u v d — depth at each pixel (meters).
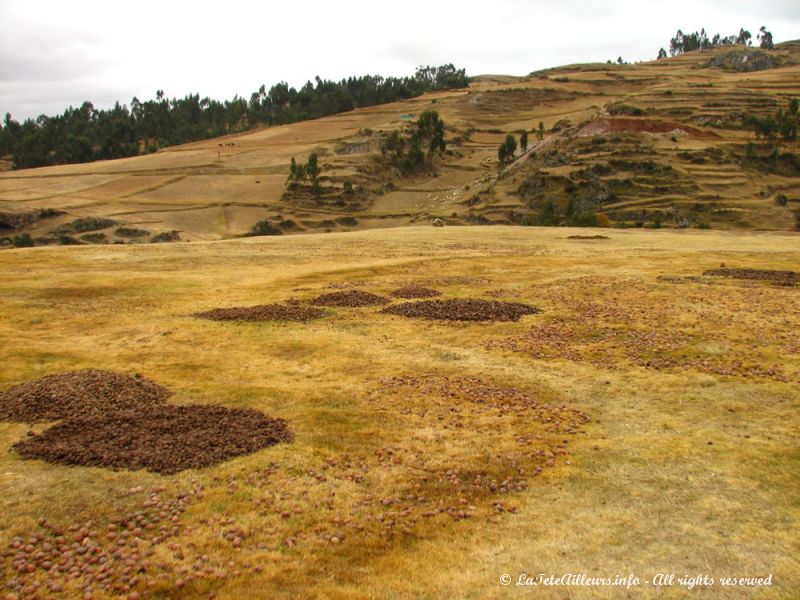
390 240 70.69
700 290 36.50
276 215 177.50
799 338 25.33
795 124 186.75
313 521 12.40
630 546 11.39
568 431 16.78
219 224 169.00
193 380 21.58
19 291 38.03
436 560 11.09
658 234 76.56
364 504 13.05
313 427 17.14
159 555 11.22
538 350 24.77
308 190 196.88
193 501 13.08
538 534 11.88
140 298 36.53
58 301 35.53
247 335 27.91
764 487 13.34
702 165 168.38
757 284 38.38
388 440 16.30
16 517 12.39
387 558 11.15
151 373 22.44
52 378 20.48
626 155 174.50
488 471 14.52
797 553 11.00
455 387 20.55
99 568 10.80
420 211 186.12
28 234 144.75
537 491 13.55
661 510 12.60
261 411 18.41
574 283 40.25
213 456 15.01
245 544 11.62
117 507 12.83
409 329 28.72
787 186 160.75
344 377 21.86
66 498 13.12
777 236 72.62
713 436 16.05
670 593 10.07
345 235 78.50
